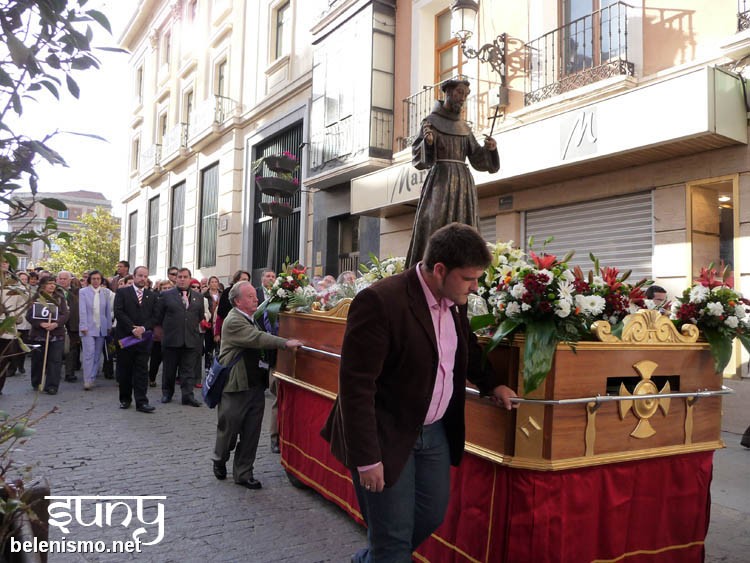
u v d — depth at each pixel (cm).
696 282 336
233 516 415
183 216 2284
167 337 838
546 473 270
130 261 2941
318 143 1406
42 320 899
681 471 311
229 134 1912
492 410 288
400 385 238
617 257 834
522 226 967
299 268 548
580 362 277
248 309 482
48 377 908
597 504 283
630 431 291
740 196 695
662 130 695
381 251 1246
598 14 873
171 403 854
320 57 1411
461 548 301
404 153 1178
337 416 261
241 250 1828
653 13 799
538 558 268
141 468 523
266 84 1736
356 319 233
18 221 162
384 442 236
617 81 795
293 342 457
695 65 746
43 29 153
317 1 1509
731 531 390
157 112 2612
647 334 295
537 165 843
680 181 754
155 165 2464
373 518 242
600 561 284
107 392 945
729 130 674
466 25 895
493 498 284
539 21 949
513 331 277
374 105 1233
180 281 911
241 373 472
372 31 1238
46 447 587
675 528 309
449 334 250
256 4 1827
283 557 350
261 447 612
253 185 1781
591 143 773
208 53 2127
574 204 894
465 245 227
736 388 660
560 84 905
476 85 1061
